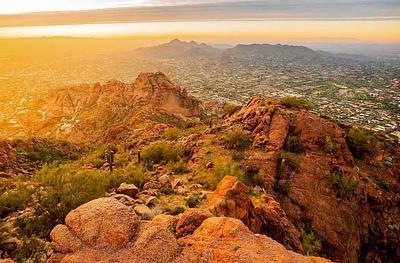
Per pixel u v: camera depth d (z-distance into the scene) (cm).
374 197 2302
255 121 2694
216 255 775
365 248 2189
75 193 1282
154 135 3809
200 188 1759
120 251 774
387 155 2788
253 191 1886
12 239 1018
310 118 2641
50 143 3356
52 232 831
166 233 816
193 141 2692
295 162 2291
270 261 760
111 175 1734
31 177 2212
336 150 2486
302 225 2002
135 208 1266
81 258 751
